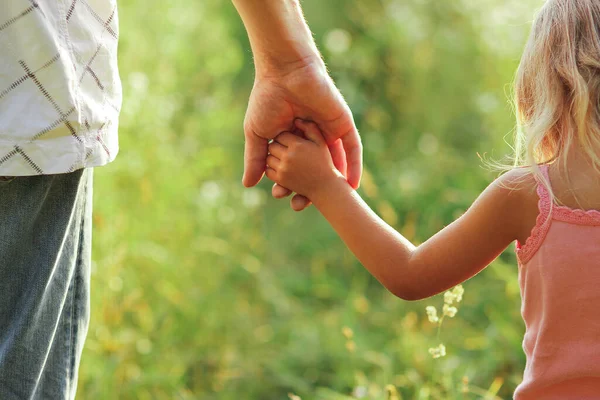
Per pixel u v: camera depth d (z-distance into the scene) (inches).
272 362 131.6
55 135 60.8
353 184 81.0
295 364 132.8
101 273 120.1
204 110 177.8
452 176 170.7
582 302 59.6
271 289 152.6
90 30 63.2
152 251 136.3
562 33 65.5
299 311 148.3
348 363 127.3
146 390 117.0
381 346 135.1
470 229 65.9
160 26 172.6
